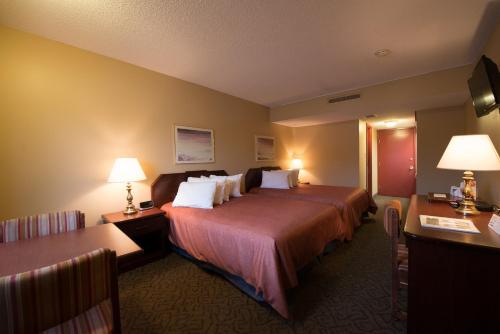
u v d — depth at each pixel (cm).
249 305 175
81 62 238
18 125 200
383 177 649
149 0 167
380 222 385
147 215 244
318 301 179
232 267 186
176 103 325
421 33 216
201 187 274
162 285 204
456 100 331
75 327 97
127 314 167
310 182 551
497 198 196
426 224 137
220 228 199
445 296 120
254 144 461
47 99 216
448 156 166
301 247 189
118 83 265
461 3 174
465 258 114
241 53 253
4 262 114
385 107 371
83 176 239
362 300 180
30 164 206
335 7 179
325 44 235
